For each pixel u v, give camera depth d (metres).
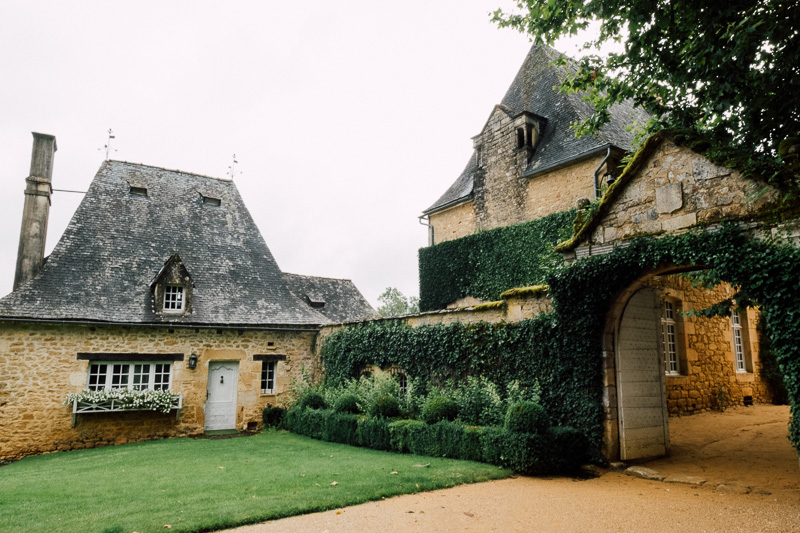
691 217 6.82
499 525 4.72
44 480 7.71
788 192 5.82
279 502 5.52
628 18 7.11
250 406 14.80
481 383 9.54
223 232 17.50
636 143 9.61
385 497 5.82
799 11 6.02
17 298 12.25
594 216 7.98
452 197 19.70
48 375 12.14
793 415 5.62
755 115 7.30
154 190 17.06
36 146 14.22
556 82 17.66
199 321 14.23
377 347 12.77
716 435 9.93
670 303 13.11
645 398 8.21
